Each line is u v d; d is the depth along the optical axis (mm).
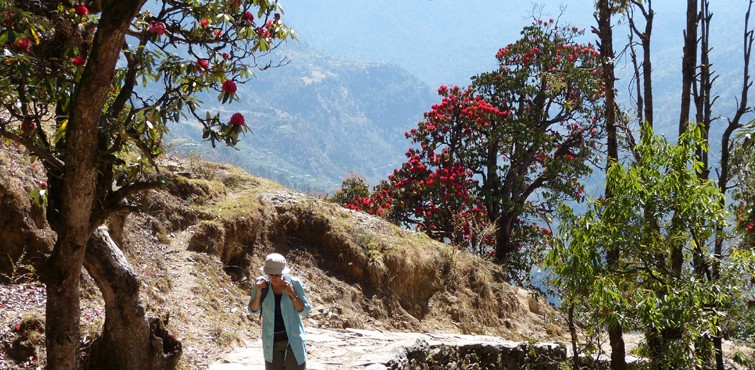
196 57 5863
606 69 10836
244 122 5441
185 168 15781
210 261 13375
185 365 9164
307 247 15773
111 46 4812
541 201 28812
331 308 14398
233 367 9281
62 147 5859
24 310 8531
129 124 5664
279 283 7215
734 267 9250
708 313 9414
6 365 7551
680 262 10055
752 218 9516
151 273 11727
